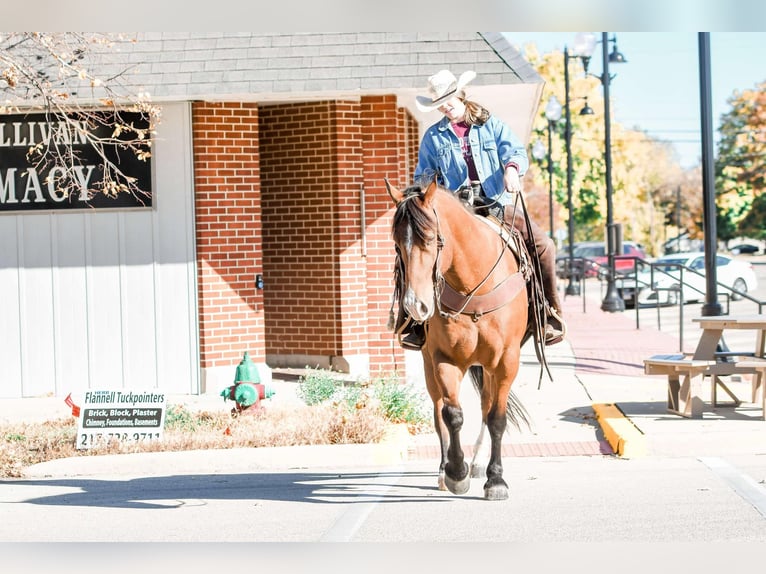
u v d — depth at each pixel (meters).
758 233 86.62
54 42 13.77
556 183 65.31
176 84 15.30
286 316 17.48
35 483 10.52
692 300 35.09
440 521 8.23
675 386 12.45
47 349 15.95
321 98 16.33
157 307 15.97
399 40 15.48
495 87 15.26
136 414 11.55
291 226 17.28
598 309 32.84
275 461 10.86
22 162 15.83
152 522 8.57
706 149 16.44
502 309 8.11
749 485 9.15
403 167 17.53
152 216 15.94
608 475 9.76
